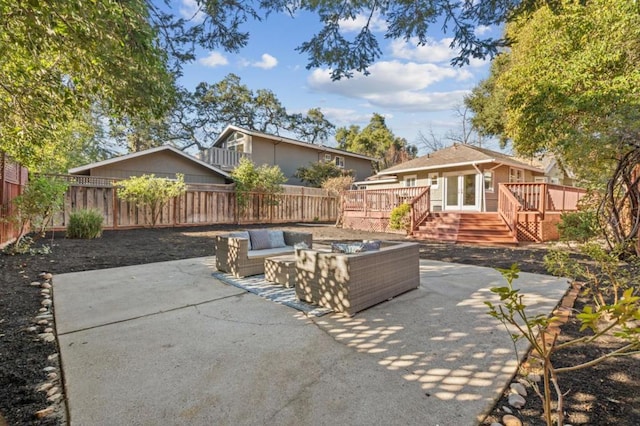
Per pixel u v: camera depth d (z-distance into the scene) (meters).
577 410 1.84
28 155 6.26
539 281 4.64
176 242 8.60
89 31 2.49
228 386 2.09
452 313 3.42
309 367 2.33
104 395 1.99
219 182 17.56
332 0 3.14
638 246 5.54
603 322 3.14
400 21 3.25
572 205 11.05
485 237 9.45
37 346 2.65
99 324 3.12
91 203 10.77
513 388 2.05
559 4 3.04
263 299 3.90
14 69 3.32
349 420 1.77
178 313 3.43
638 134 4.95
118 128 20.61
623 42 6.71
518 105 8.95
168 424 1.74
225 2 3.06
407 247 4.21
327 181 17.28
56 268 5.42
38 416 1.80
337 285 3.43
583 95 6.86
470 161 13.34
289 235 6.11
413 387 2.08
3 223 6.89
